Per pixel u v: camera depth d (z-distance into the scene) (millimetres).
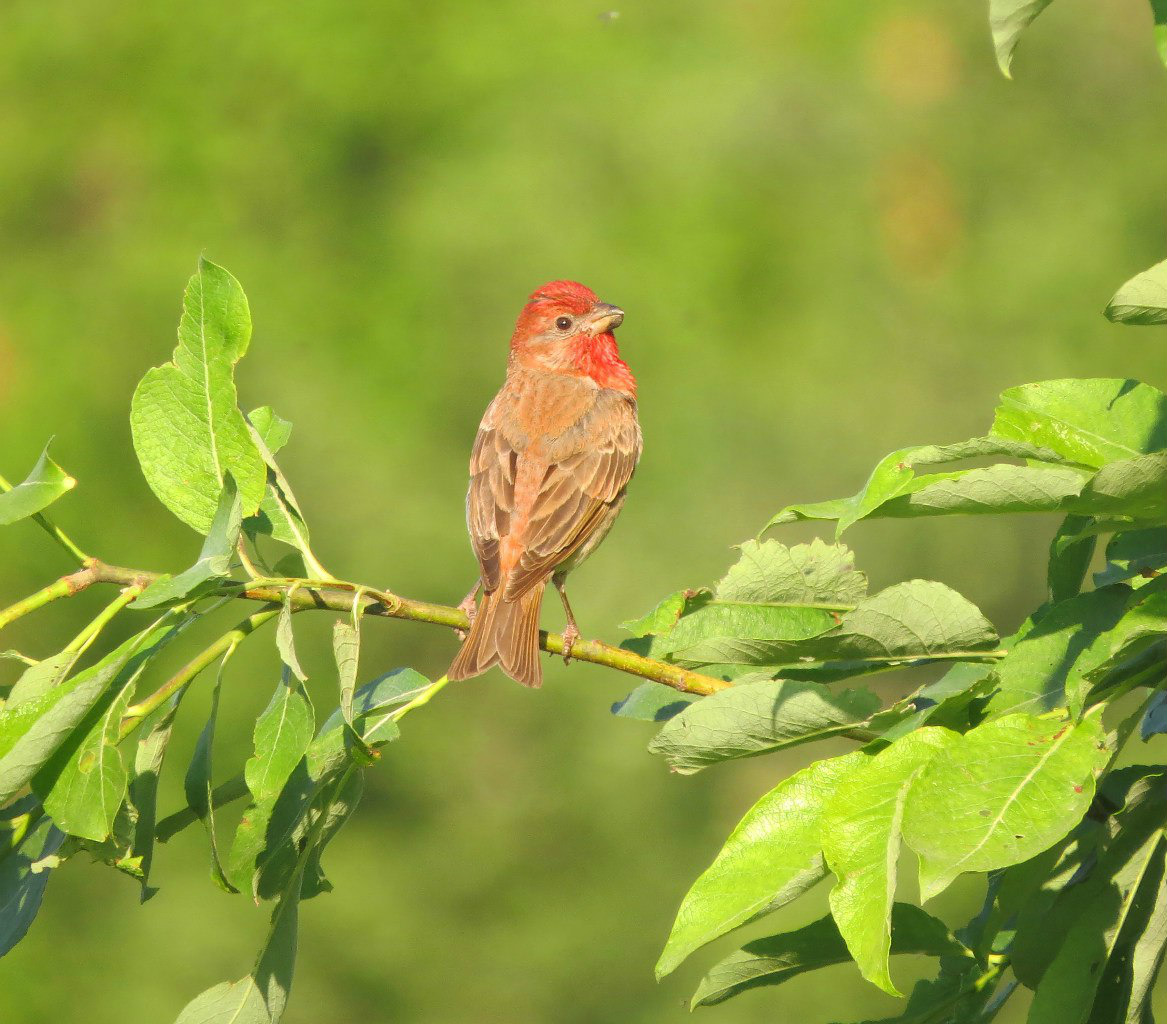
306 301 16594
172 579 3889
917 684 12805
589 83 17297
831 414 16141
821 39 17906
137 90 17953
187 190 17422
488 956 14484
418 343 16344
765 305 16609
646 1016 14258
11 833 3922
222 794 4285
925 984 3750
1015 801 2893
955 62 18000
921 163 17359
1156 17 3188
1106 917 3391
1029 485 3342
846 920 2832
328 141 17453
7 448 16141
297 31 17750
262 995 3848
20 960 14070
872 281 16891
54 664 3951
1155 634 3172
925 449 3396
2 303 17000
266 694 14719
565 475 7160
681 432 15906
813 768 3221
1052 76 17969
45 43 18062
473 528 7035
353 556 15398
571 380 7602
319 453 15711
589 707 15203
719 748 3662
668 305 16250
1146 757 9898
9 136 17688
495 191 16594
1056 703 3324
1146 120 17891
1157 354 17016
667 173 16875
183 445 4406
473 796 15164
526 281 16328
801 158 17203
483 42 17500
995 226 17422
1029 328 17016
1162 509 3225
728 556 15523
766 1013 13797
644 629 4004
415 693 4391
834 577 3992
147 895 3906
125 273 17000
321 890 3969
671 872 14883
